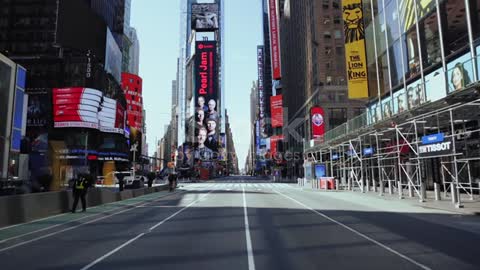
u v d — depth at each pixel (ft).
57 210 56.80
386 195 91.15
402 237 35.14
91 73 207.41
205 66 522.88
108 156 211.41
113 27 312.71
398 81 102.22
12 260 26.30
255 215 52.85
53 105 195.62
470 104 54.49
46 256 27.58
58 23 188.96
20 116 115.44
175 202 78.07
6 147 105.50
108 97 216.54
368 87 117.50
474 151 80.28
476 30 70.23
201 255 27.61
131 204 74.08
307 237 35.14
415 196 85.05
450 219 48.37
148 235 36.81
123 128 233.96
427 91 65.41
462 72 53.98
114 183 192.65
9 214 44.68
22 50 230.07
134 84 352.28
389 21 107.86
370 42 122.93
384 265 24.53
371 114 92.43
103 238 35.37
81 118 194.90
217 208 63.77
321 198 86.74
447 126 84.38
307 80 281.13
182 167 390.42
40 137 161.17
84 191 59.93
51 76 204.85
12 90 109.40
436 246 30.91
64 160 119.55
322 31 249.75
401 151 97.50
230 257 26.91
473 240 33.68
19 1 235.61
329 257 26.86
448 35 79.00
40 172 102.22
